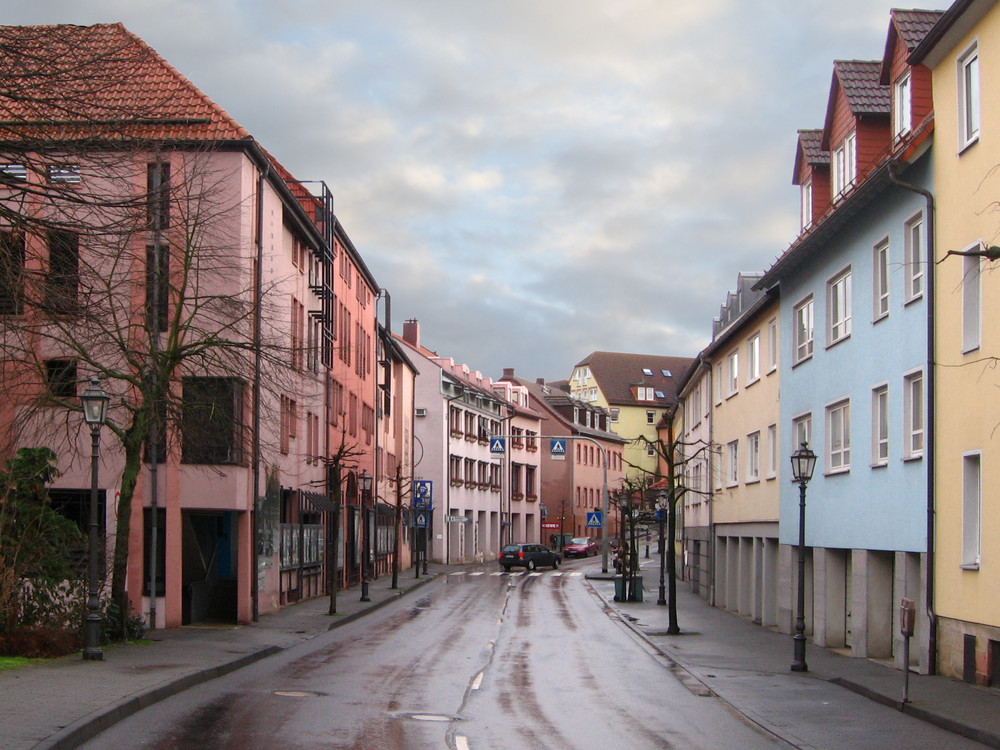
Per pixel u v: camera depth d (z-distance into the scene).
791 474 29.11
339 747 11.43
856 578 23.48
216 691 15.82
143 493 27.03
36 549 19.20
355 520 49.69
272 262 30.83
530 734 12.87
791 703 16.11
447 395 76.81
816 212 27.50
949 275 18.84
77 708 12.55
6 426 23.91
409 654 22.41
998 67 16.97
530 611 36.38
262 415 25.41
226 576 30.42
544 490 106.38
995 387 16.97
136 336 24.05
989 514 17.16
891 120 22.98
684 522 56.38
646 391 133.75
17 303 16.61
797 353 29.03
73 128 15.80
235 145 27.67
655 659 22.77
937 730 13.77
